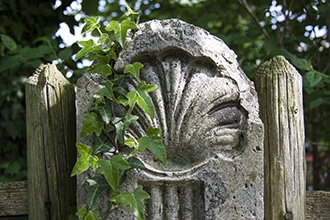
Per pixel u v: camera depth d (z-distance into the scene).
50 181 1.90
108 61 1.81
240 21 3.48
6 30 2.70
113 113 1.79
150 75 1.81
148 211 1.78
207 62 1.83
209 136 1.79
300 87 1.95
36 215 1.90
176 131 1.78
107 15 3.65
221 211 1.77
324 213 1.95
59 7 2.69
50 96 1.91
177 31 1.82
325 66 2.57
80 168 1.75
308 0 2.55
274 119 1.92
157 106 1.79
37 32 2.72
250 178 1.79
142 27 1.84
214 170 1.78
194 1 3.37
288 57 2.43
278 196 1.90
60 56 2.44
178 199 1.79
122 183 1.76
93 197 1.75
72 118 1.93
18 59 2.43
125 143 1.76
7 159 2.65
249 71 2.38
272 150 1.91
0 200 1.95
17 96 2.69
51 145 1.91
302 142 1.93
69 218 1.86
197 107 1.79
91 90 1.81
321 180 2.89
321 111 2.77
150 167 1.78
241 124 1.82
